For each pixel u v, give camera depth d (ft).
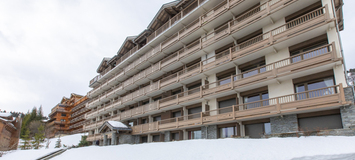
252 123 65.36
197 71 82.02
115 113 136.98
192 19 93.56
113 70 142.92
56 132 247.91
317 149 36.76
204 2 85.87
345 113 47.55
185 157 44.91
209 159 41.09
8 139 122.62
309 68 53.16
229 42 77.71
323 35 55.83
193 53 85.81
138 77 113.80
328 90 52.21
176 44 96.58
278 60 63.16
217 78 79.87
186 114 87.66
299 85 58.54
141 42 128.26
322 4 57.26
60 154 84.07
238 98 69.72
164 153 51.49
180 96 91.20
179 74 95.91
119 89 129.59
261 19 66.49
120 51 144.25
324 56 51.29
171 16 110.42
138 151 59.67
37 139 151.43
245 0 72.43
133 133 105.40
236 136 65.00
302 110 52.06
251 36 72.33
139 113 104.83
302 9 61.62
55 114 282.97
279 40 60.44
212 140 57.82
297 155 35.35
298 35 57.16
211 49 82.58
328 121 51.47
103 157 60.29
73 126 247.29
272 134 55.21
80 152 76.89
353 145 35.81
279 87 61.16
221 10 79.30
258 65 69.00
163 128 88.94
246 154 39.91
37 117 276.21
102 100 148.87
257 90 66.03
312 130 52.03
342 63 50.21
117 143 119.03
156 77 108.06
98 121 142.00
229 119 66.08
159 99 101.96
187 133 85.15
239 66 72.79
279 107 55.26
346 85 49.11
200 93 77.77
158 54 104.88
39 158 80.07
